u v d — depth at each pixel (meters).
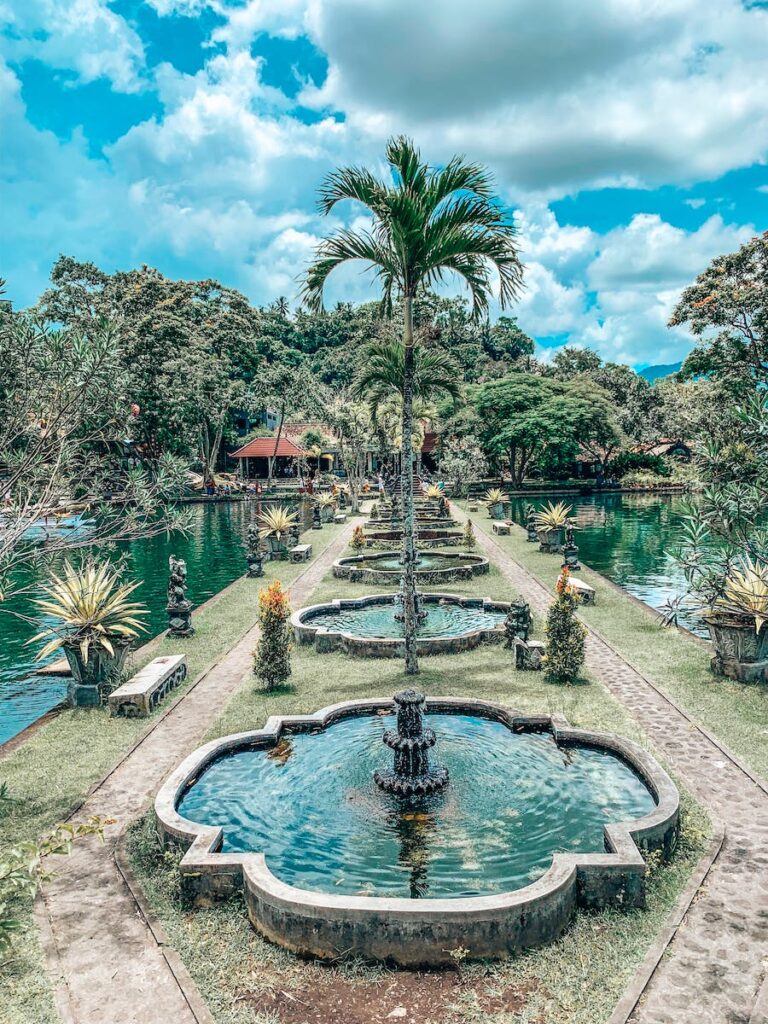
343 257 10.44
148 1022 4.19
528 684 10.32
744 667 10.18
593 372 69.94
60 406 6.66
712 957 4.63
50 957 4.78
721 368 29.72
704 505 7.82
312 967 4.68
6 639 15.75
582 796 6.82
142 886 5.62
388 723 8.85
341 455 62.62
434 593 16.64
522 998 4.32
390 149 9.84
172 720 9.30
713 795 6.85
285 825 6.42
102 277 47.28
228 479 60.69
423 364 14.33
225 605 16.84
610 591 17.59
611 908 5.18
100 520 7.50
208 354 57.56
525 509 42.69
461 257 10.33
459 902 4.71
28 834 6.42
